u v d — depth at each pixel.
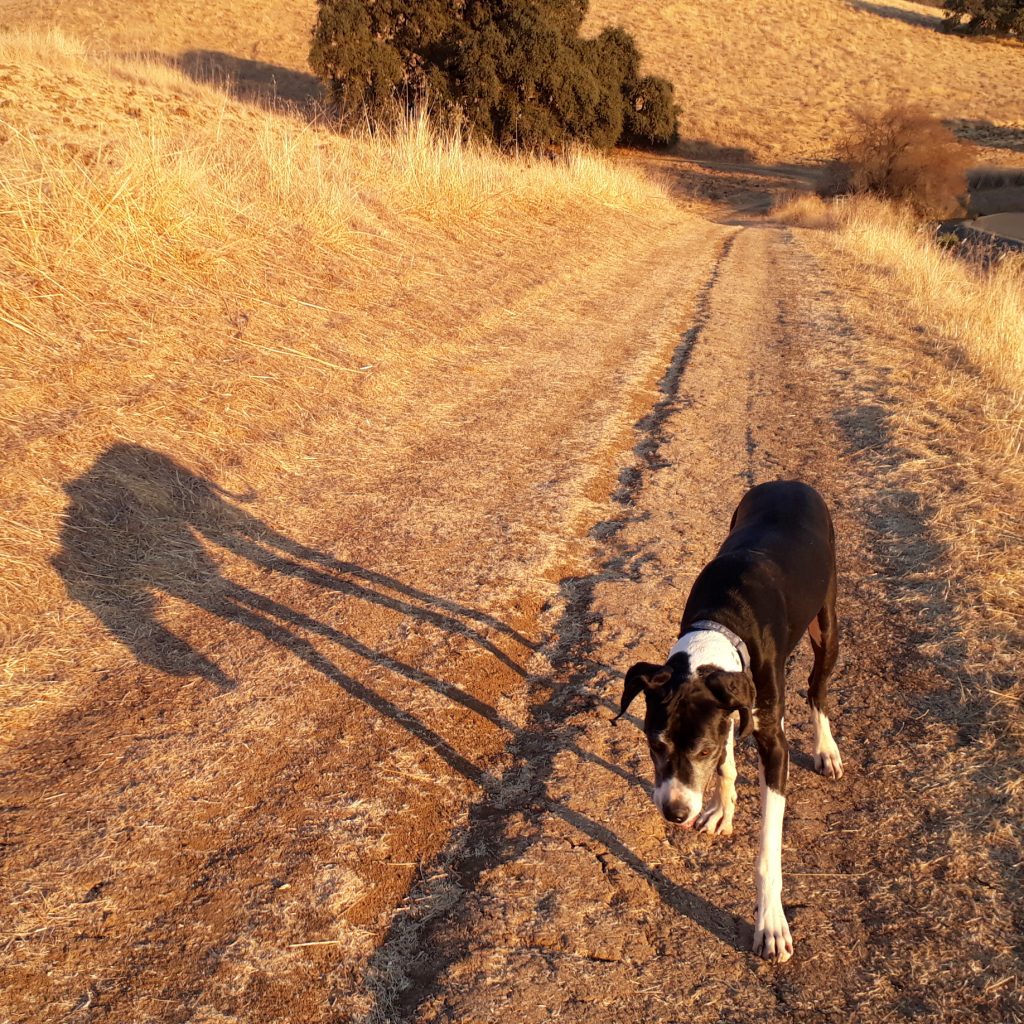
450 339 6.69
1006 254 12.15
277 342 5.54
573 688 3.25
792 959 2.34
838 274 11.32
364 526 4.14
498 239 9.60
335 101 18.81
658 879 2.56
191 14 33.44
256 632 3.41
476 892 2.50
